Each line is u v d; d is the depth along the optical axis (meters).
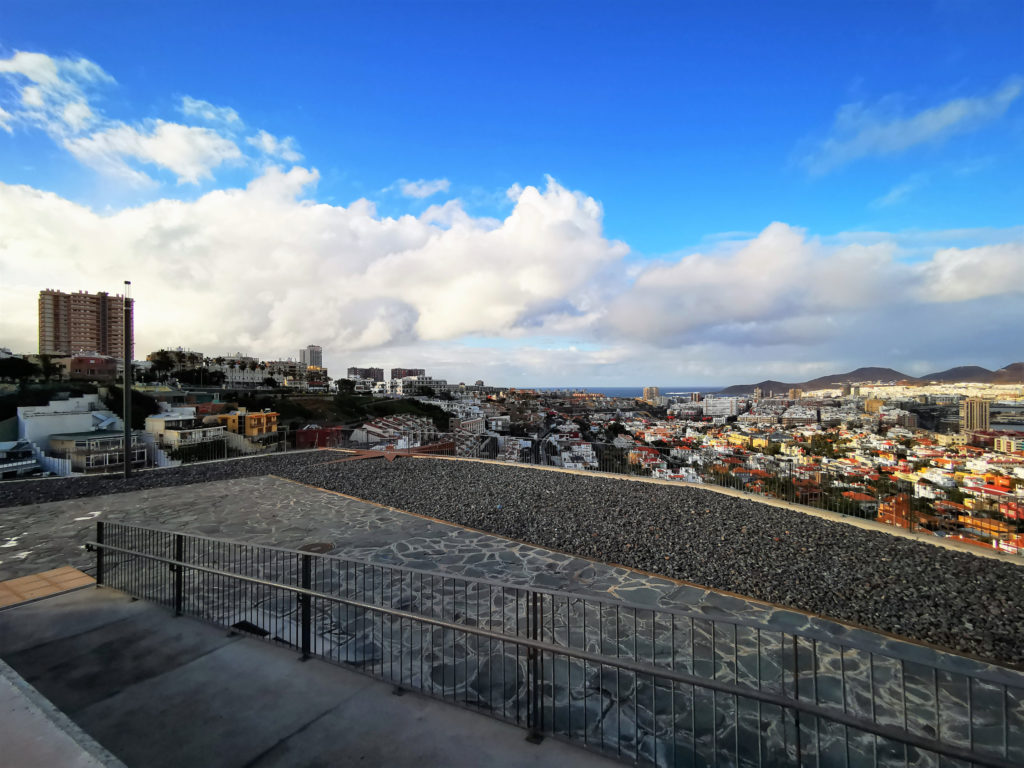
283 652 4.25
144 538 7.64
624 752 3.29
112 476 14.92
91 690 3.60
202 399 87.94
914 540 8.27
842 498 10.40
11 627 4.72
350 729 3.17
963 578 6.62
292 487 13.35
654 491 12.05
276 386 131.88
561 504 10.87
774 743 3.46
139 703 3.43
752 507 10.45
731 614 5.64
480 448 19.28
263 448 61.62
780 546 7.99
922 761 3.31
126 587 5.88
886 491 10.53
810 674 4.39
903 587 6.36
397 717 3.32
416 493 12.26
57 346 118.62
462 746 3.03
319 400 99.94
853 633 5.20
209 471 15.68
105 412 55.16
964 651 4.81
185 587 5.98
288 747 2.96
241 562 7.25
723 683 2.80
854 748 3.44
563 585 6.53
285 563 7.25
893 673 4.42
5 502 11.49
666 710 3.79
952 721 3.74
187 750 2.91
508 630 5.12
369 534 8.91
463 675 4.23
